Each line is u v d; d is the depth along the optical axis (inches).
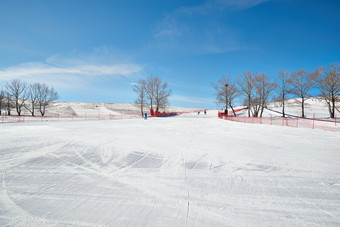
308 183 152.6
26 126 611.5
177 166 199.9
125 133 449.1
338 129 595.8
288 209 111.4
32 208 111.3
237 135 444.8
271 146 309.9
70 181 155.4
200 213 107.1
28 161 213.2
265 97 1299.2
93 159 225.0
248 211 109.3
